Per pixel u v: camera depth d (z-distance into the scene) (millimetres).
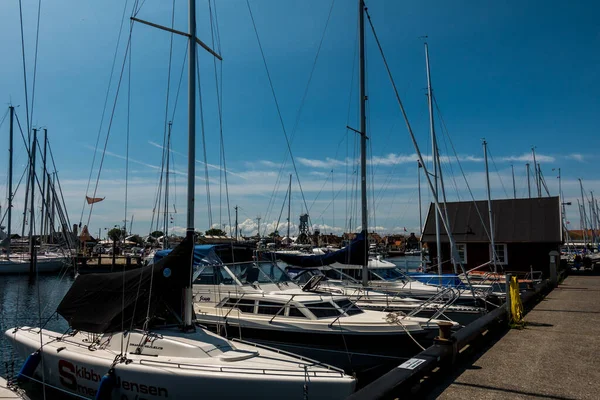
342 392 6543
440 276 16328
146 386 6844
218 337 8047
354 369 9703
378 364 9805
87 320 8023
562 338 9531
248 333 10438
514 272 23406
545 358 7914
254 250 15211
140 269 8445
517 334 9961
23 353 9062
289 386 6539
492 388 6352
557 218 25266
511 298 10914
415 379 6156
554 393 6121
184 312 8102
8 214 36031
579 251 59219
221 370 6742
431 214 28750
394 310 12820
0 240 22766
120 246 58875
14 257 37500
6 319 18031
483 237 26234
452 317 13195
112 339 8133
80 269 38219
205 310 11242
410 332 9914
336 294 12516
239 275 12250
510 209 26953
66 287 30891
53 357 8125
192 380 6621
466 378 6809
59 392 8031
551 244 24797
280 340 10125
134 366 6969
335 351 9750
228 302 11383
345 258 14508
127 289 8070
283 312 10516
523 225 25828
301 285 14008
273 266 13258
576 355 8125
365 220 14867
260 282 12477
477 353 8305
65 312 8422
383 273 17547
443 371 7070
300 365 7180
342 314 10469
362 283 14852
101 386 6930
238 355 7375
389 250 77125
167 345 7543
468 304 14438
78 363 7660
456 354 7359
